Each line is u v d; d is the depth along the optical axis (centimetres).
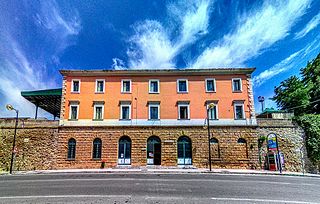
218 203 870
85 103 2734
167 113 2720
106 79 2820
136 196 984
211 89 2795
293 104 3453
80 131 2642
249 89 2752
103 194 1024
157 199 929
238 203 872
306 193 1103
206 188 1200
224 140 2612
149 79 2825
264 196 1014
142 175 1816
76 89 2795
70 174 1947
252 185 1323
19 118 2659
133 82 2812
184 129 2659
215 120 2672
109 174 1908
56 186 1252
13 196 995
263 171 2288
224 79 2802
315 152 2531
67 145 2602
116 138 2636
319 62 3438
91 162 2559
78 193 1048
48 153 2569
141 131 2659
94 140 2641
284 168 2503
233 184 1349
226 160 2561
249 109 2698
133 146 2622
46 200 911
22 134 2617
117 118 2702
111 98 2761
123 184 1314
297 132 2647
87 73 2816
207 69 2795
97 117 2716
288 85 3794
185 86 2811
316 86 3338
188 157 2609
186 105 2738
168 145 2622
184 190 1136
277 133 2638
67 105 2719
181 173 2009
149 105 2744
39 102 3098
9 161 2539
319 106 3291
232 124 2652
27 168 2520
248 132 2628
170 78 2827
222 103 2727
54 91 2803
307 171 2523
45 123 2659
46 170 2398
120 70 2806
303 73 3688
